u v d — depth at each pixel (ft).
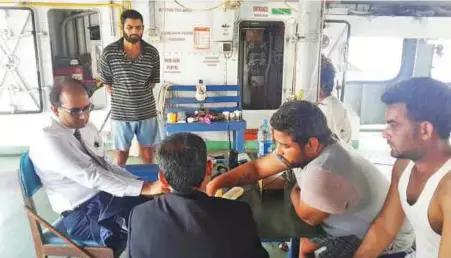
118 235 6.05
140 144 11.14
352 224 4.91
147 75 10.44
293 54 13.89
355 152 5.01
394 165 4.20
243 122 13.28
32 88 14.32
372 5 8.44
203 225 3.61
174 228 3.60
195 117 13.43
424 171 3.70
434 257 3.64
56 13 14.26
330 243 5.20
